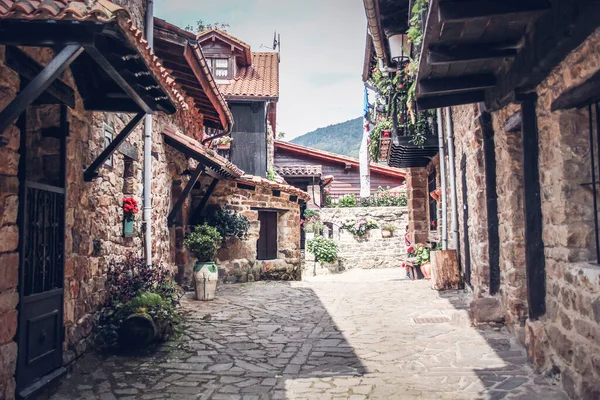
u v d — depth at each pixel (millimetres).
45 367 4133
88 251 5105
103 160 5008
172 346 5680
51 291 4207
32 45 3092
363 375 4645
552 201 4125
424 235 13453
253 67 17375
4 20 2951
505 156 5527
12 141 3510
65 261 4555
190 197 10945
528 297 4520
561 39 3217
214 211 10977
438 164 11203
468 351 5199
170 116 9305
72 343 4676
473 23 3682
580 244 3811
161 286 6629
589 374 3441
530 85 4223
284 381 4535
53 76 3059
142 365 4977
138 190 7137
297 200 12945
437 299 8445
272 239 12320
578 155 3832
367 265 20125
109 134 5809
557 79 3836
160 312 5676
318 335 6277
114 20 3043
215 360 5191
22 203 3652
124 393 4215
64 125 4508
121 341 5328
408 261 12023
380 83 10945
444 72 4656
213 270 8867
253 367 4969
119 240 6273
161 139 8586
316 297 9188
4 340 3424
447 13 3373
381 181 24797
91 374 4648
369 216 20406
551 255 4227
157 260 8195
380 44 8906
